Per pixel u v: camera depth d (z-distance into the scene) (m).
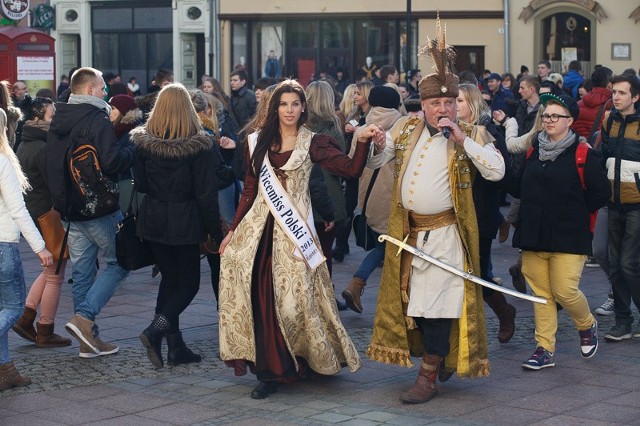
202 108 10.68
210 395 7.84
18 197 7.77
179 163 8.35
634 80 9.09
